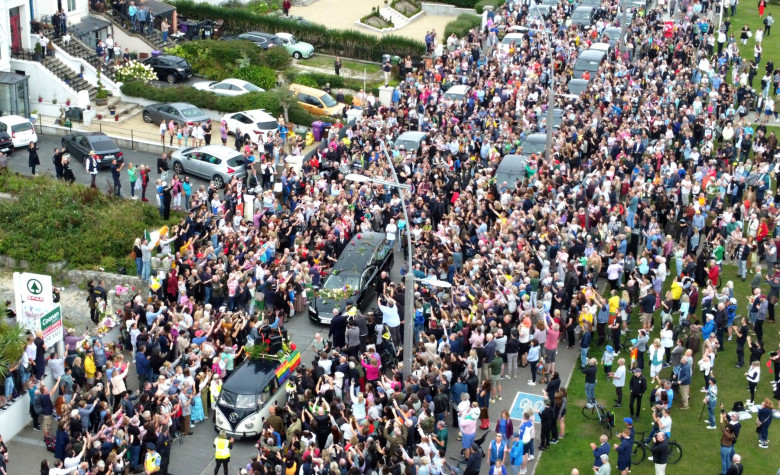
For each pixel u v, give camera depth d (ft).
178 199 157.89
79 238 147.13
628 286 131.23
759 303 123.54
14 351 108.06
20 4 197.06
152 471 96.84
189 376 108.06
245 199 149.28
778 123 209.67
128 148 183.83
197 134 181.16
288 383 109.60
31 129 178.60
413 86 208.23
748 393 116.88
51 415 105.70
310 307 131.03
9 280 141.49
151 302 119.85
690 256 135.44
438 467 94.12
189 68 214.28
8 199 155.94
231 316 118.52
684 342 117.19
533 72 212.02
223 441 98.22
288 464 95.96
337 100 208.13
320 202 150.00
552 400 107.04
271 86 215.31
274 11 264.72
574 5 276.21
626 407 114.01
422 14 287.69
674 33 245.45
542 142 173.88
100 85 201.98
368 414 100.68
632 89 205.46
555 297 124.36
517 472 100.58
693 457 105.09
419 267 129.80
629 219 150.00
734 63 233.96
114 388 108.17
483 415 103.65
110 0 231.50
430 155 171.22
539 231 138.21
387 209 149.59
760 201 161.89
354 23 264.93
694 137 185.37
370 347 110.73
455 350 113.29
